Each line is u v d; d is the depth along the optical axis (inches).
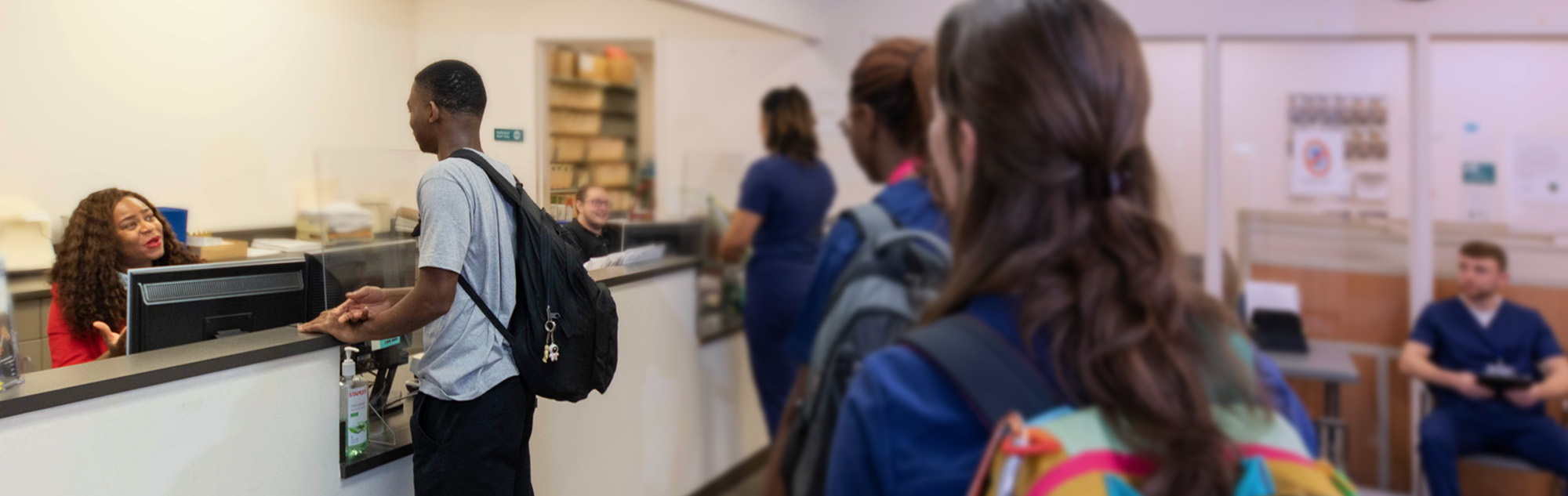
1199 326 18.8
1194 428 17.2
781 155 102.8
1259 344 110.0
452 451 60.7
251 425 58.4
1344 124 110.0
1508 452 100.7
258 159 140.2
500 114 91.8
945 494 17.4
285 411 60.7
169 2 128.1
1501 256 102.0
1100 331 17.6
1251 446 18.1
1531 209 107.0
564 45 181.3
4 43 111.2
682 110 158.6
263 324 68.9
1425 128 108.0
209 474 56.0
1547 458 97.7
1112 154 18.6
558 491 81.5
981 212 19.8
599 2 145.7
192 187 132.7
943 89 21.0
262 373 59.0
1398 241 110.1
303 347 61.2
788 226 101.7
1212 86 110.5
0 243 99.1
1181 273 19.0
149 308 61.0
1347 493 18.7
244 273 68.0
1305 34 108.4
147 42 126.2
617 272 89.7
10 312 49.9
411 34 137.0
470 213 59.0
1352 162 110.4
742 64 150.7
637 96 223.3
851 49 105.0
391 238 81.5
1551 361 99.8
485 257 60.1
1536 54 105.3
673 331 99.8
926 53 58.7
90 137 120.6
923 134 57.3
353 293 63.6
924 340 18.8
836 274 54.3
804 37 107.0
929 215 50.8
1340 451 110.3
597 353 63.3
